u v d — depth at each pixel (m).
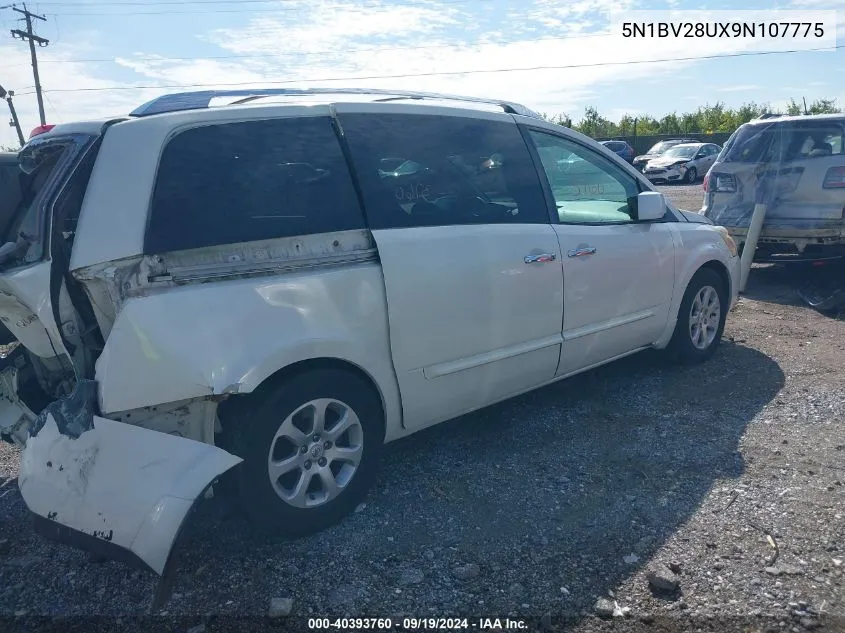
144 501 2.78
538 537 3.35
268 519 3.23
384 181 3.67
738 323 6.84
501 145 4.24
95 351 3.13
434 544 3.32
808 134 7.82
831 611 2.79
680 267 5.23
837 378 5.23
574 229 4.47
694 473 3.89
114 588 3.12
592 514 3.53
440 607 2.90
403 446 4.36
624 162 5.07
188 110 3.28
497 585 3.02
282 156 3.39
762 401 4.85
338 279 3.38
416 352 3.68
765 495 3.63
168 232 3.03
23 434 3.40
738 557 3.14
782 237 7.78
